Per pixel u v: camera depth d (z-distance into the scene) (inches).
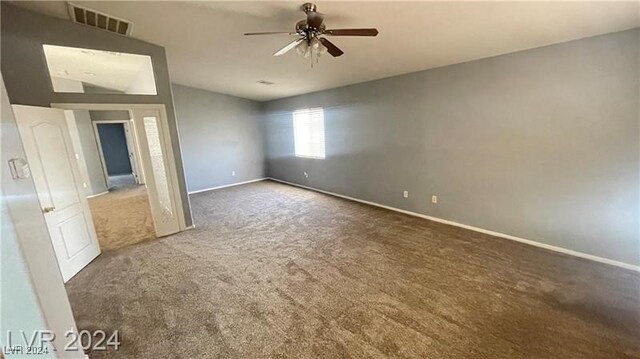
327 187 245.8
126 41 135.0
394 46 125.0
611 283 97.3
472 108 140.6
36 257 58.5
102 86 248.8
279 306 92.3
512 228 135.6
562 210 118.8
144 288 105.0
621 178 103.2
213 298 97.7
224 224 172.9
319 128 241.4
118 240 152.1
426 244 135.2
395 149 182.9
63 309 64.8
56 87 197.0
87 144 255.0
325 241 142.9
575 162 112.6
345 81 196.5
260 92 257.8
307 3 94.4
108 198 249.0
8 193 53.7
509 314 84.8
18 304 57.4
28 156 99.7
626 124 99.7
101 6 106.3
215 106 274.7
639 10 83.7
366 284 103.3
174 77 217.8
